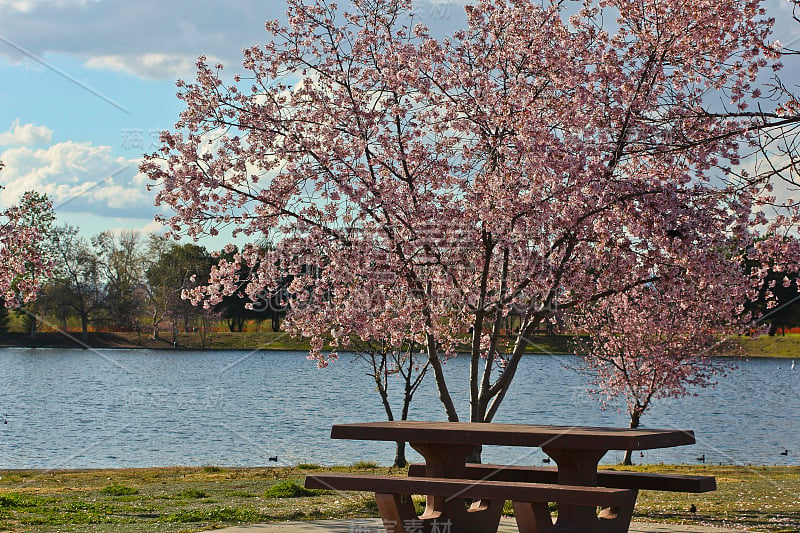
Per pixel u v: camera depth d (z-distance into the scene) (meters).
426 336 13.88
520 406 41.59
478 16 14.13
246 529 8.96
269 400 46.12
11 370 60.84
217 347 65.88
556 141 12.98
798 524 9.66
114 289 60.25
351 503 11.69
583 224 12.51
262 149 13.91
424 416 36.69
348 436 7.49
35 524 9.74
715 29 12.68
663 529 8.95
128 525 9.62
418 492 7.14
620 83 12.93
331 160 13.55
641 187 12.49
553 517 10.30
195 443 30.91
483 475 8.56
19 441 31.77
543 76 13.89
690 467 20.91
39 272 20.89
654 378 23.05
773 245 12.59
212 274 14.35
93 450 29.16
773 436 32.59
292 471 20.31
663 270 12.96
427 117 14.12
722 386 56.09
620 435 6.50
